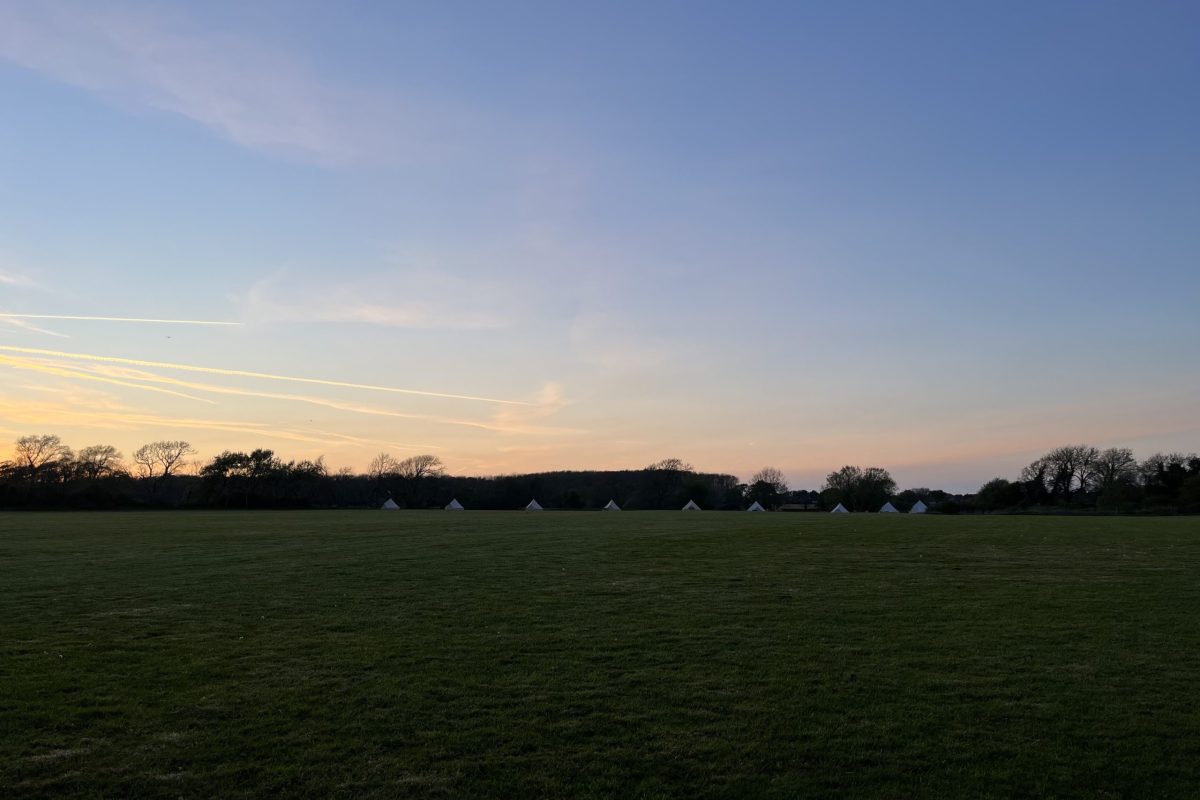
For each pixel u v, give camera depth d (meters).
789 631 17.20
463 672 13.73
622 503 174.25
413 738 10.50
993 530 55.22
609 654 15.05
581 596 22.38
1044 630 17.25
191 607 20.52
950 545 40.19
